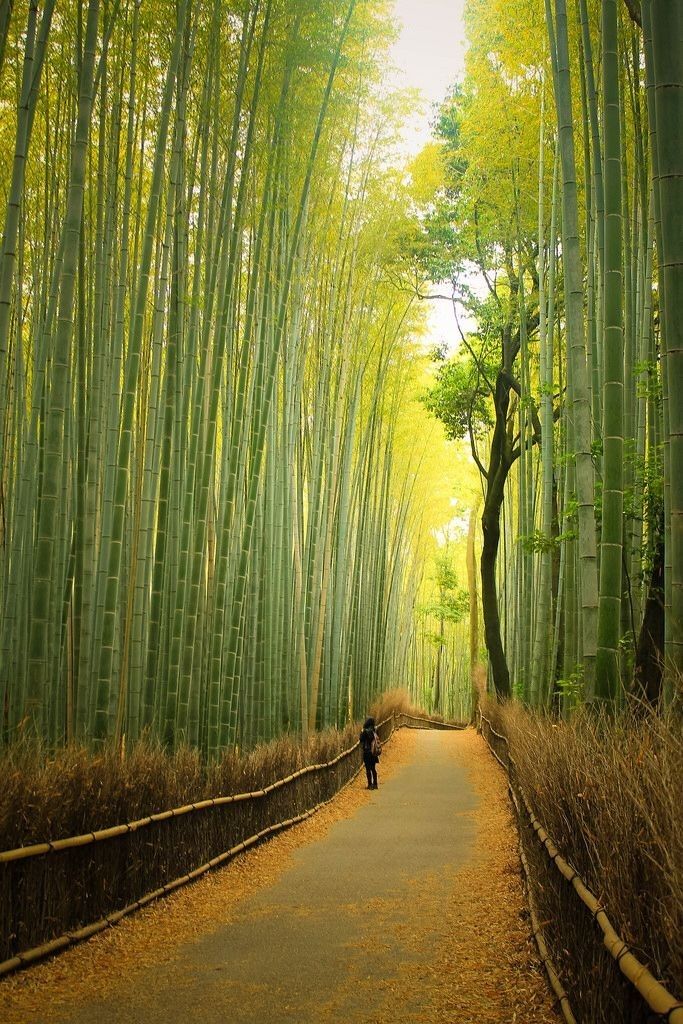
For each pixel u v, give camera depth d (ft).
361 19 36.65
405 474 77.00
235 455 29.60
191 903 20.02
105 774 18.28
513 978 14.43
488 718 63.67
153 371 25.96
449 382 60.18
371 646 69.82
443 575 110.11
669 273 14.29
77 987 13.92
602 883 10.80
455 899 20.77
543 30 31.91
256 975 14.78
